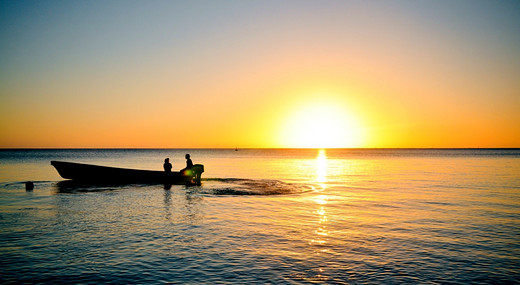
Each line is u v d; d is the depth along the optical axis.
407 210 17.83
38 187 27.33
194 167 30.05
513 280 8.62
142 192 24.59
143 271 9.08
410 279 8.63
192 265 9.52
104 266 9.41
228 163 76.81
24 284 8.24
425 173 45.19
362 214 16.69
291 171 49.34
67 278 8.61
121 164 70.00
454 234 12.90
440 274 8.97
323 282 8.41
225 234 12.73
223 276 8.77
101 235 12.49
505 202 20.53
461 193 24.72
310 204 19.67
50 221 14.75
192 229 13.48
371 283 8.38
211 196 22.75
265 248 11.02
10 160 87.56
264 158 117.50
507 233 13.08
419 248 11.13
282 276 8.77
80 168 29.14
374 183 32.12
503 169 52.88
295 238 12.23
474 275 8.92
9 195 22.69
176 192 24.64
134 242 11.64
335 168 57.53
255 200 21.09
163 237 12.27
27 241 11.66
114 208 17.97
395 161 88.75
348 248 11.09
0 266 9.36
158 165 66.12
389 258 10.16
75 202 19.86
